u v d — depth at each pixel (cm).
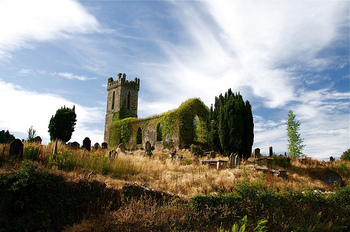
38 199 730
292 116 2664
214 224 779
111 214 746
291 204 904
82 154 1366
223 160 1902
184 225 750
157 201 868
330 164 2106
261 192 941
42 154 1222
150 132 3725
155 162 1612
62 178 824
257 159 2128
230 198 877
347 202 964
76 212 757
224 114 2481
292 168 1888
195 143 3338
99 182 868
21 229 652
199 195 876
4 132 2184
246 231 738
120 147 2062
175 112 3362
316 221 828
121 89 5156
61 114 3139
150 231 693
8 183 729
